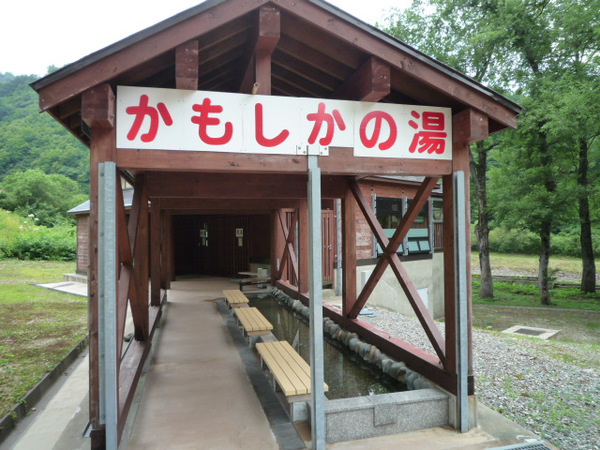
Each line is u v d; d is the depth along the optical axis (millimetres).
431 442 3051
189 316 7273
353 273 5879
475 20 14820
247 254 12898
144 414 3398
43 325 6660
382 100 3752
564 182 14258
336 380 4559
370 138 3148
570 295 16594
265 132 2938
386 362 4570
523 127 13281
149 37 2527
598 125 11586
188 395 3805
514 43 14219
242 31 3080
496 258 28953
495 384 4316
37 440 3121
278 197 5492
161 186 5125
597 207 15906
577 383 4340
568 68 13211
